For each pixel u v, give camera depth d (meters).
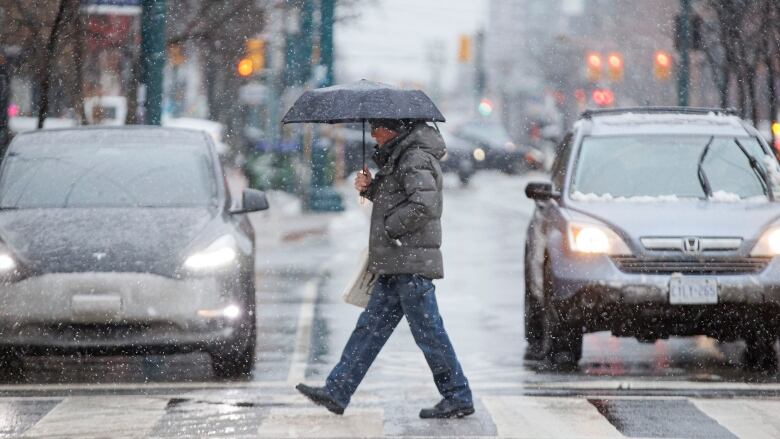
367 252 21.73
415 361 28.27
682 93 65.75
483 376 26.56
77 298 24.88
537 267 29.98
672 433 20.56
